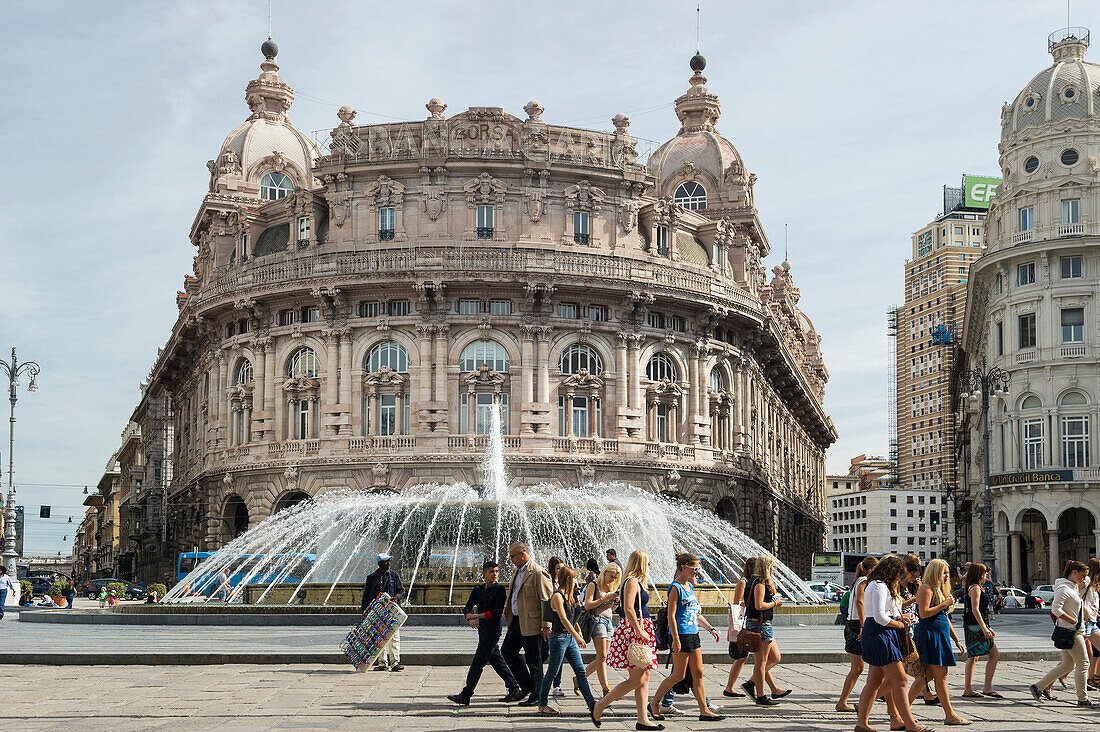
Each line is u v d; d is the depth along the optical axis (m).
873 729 18.28
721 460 85.31
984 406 65.31
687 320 84.12
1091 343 80.69
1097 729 18.73
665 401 82.44
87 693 22.30
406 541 48.56
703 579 52.12
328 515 51.06
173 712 19.72
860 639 19.02
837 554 100.31
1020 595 75.38
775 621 42.84
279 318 82.25
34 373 74.00
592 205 80.62
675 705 21.23
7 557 71.31
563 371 79.44
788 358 104.56
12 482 72.00
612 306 80.44
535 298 78.25
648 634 18.94
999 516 85.12
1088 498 79.44
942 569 19.52
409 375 78.12
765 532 96.19
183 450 106.12
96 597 98.69
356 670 26.00
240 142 94.25
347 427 78.00
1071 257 82.12
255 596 49.66
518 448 77.00
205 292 86.75
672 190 95.88
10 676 25.41
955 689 23.86
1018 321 84.25
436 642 32.72
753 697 21.95
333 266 78.19
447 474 76.19
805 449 140.25
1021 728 18.83
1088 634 22.44
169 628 39.16
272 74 98.62
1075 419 80.75
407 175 79.38
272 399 81.75
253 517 80.00
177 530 104.88
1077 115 84.25
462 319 77.88
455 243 78.06
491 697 22.02
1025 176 85.62
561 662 19.95
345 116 83.06
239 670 26.56
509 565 48.03
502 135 79.75
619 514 50.31
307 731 17.84
